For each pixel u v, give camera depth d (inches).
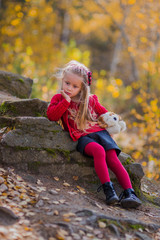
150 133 277.0
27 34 516.1
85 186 116.4
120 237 85.0
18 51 421.4
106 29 741.9
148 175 224.5
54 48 570.6
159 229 97.3
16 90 186.9
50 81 339.6
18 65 351.3
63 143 116.5
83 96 116.7
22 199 92.7
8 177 101.2
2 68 369.1
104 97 397.1
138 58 492.7
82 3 590.2
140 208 115.6
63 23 783.7
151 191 149.3
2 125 119.9
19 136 111.5
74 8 629.0
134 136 312.7
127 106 423.8
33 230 77.9
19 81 191.2
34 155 111.5
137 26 484.7
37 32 529.0
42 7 539.5
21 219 82.1
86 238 79.3
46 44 534.0
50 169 113.2
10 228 76.9
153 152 259.4
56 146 115.0
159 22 418.9
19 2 536.4
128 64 701.3
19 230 76.9
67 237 77.7
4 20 491.2
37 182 105.3
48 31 605.0
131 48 432.1
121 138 270.5
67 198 99.7
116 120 120.5
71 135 115.9
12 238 72.4
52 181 110.3
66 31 776.9
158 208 122.0
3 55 400.2
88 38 851.4
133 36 493.0
